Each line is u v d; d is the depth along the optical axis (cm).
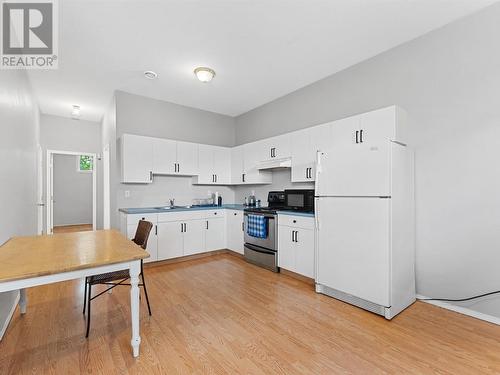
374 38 254
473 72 217
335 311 225
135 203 390
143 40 254
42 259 150
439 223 237
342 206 243
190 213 385
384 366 155
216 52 278
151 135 410
